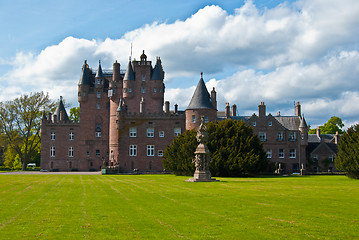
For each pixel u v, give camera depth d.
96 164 92.94
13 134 91.38
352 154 47.69
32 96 93.06
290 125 82.00
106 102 94.81
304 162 80.06
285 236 13.47
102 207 20.00
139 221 16.08
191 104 75.50
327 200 22.69
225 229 14.55
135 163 77.81
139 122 78.75
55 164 92.12
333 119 118.12
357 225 15.25
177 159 59.97
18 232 14.04
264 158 59.19
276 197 24.36
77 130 93.50
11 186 34.16
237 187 32.50
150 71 93.00
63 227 14.88
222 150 56.53
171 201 22.50
